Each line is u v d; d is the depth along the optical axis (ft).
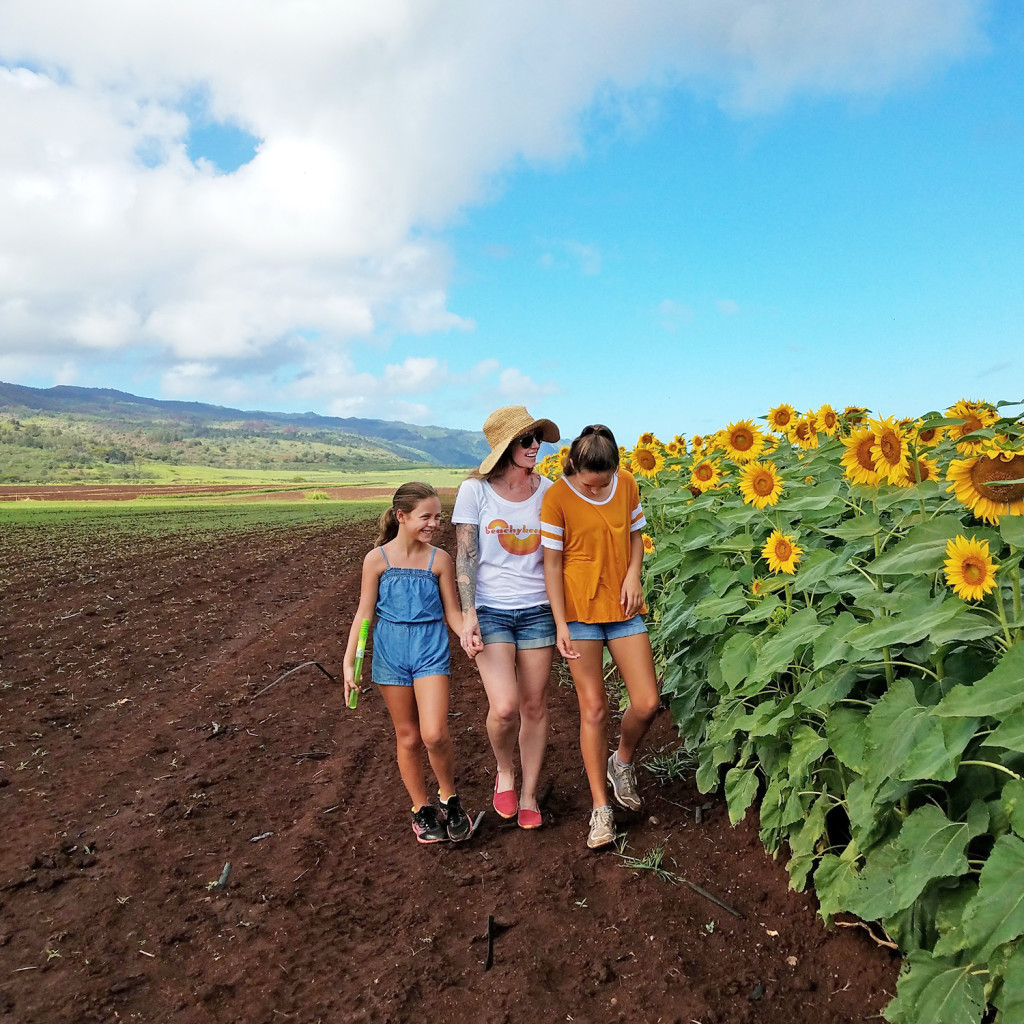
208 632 29.68
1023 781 6.86
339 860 12.17
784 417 19.99
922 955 7.66
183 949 10.01
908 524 10.19
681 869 11.30
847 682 9.25
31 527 92.12
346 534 80.74
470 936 10.12
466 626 11.76
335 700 20.61
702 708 14.07
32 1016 8.77
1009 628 7.59
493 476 12.22
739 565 13.04
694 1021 8.43
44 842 12.76
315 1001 9.02
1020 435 9.68
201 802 14.30
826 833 10.44
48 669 24.03
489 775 15.20
